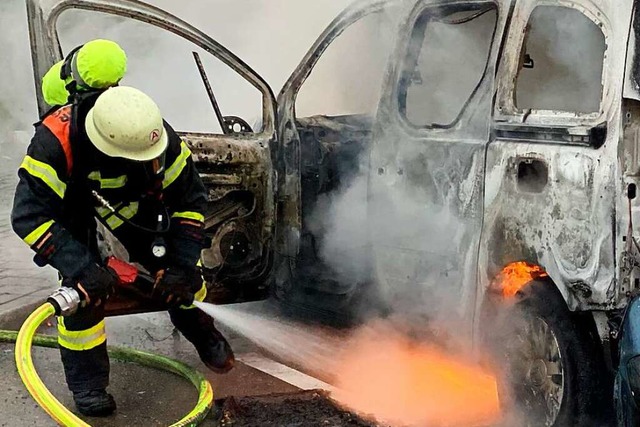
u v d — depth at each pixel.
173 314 4.14
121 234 3.89
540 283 3.93
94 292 3.55
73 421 3.63
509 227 4.06
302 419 4.04
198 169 4.75
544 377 3.89
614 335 3.66
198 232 3.89
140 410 4.12
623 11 3.66
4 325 5.57
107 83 3.66
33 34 4.33
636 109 3.63
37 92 4.37
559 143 3.85
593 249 3.70
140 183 3.70
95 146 3.53
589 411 3.72
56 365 4.72
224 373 4.34
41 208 3.52
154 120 3.56
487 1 4.38
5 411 4.08
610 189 3.64
